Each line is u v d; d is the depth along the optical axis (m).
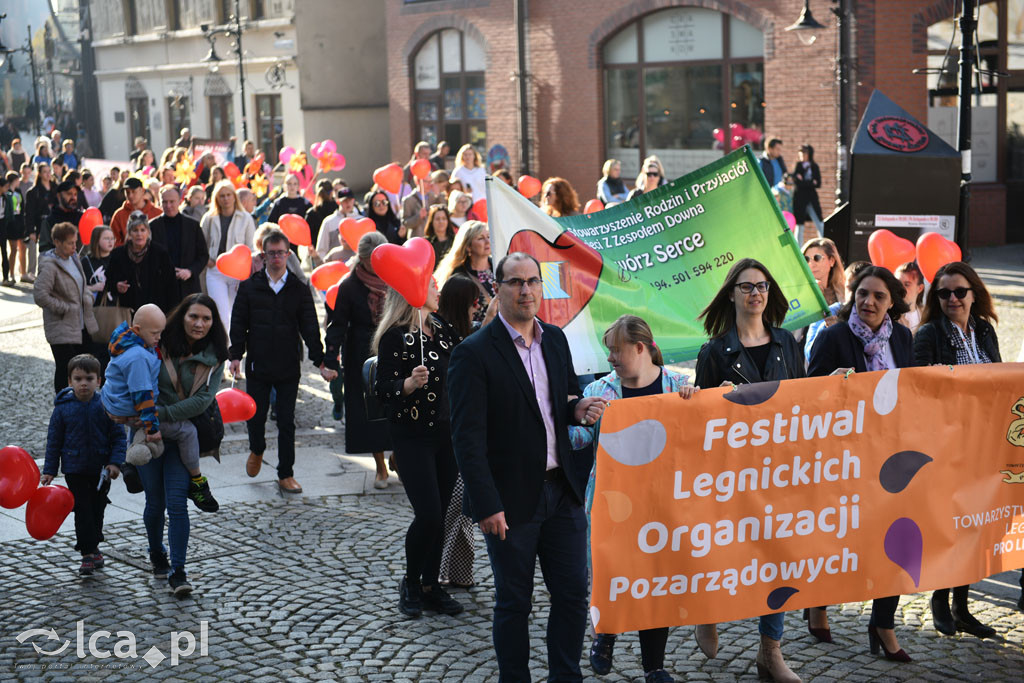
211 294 12.55
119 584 7.00
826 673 5.59
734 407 5.11
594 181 24.67
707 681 5.54
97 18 41.19
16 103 44.44
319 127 33.03
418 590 6.43
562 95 24.97
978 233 20.77
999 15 20.31
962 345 6.24
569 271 6.74
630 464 5.04
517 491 5.07
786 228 7.09
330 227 13.68
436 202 14.13
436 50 27.92
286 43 32.81
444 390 6.31
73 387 7.07
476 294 6.52
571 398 5.27
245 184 23.02
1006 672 5.57
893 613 5.70
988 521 5.60
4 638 6.21
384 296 8.41
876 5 19.86
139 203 12.95
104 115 41.78
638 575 5.10
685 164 23.30
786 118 21.17
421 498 6.27
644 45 23.59
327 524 8.05
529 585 5.11
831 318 6.52
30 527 6.43
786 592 5.29
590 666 5.77
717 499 5.15
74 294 10.75
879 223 9.20
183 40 37.09
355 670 5.75
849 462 5.30
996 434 5.55
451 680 5.62
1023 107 20.69
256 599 6.71
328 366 8.36
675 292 7.01
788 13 20.81
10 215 20.47
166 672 5.75
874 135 9.22
